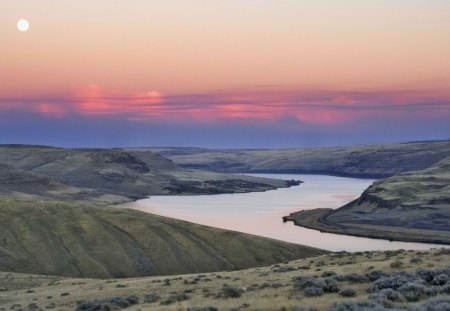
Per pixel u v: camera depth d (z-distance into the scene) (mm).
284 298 25766
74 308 34469
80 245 113562
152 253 112938
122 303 32656
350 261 46469
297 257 118062
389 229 191500
